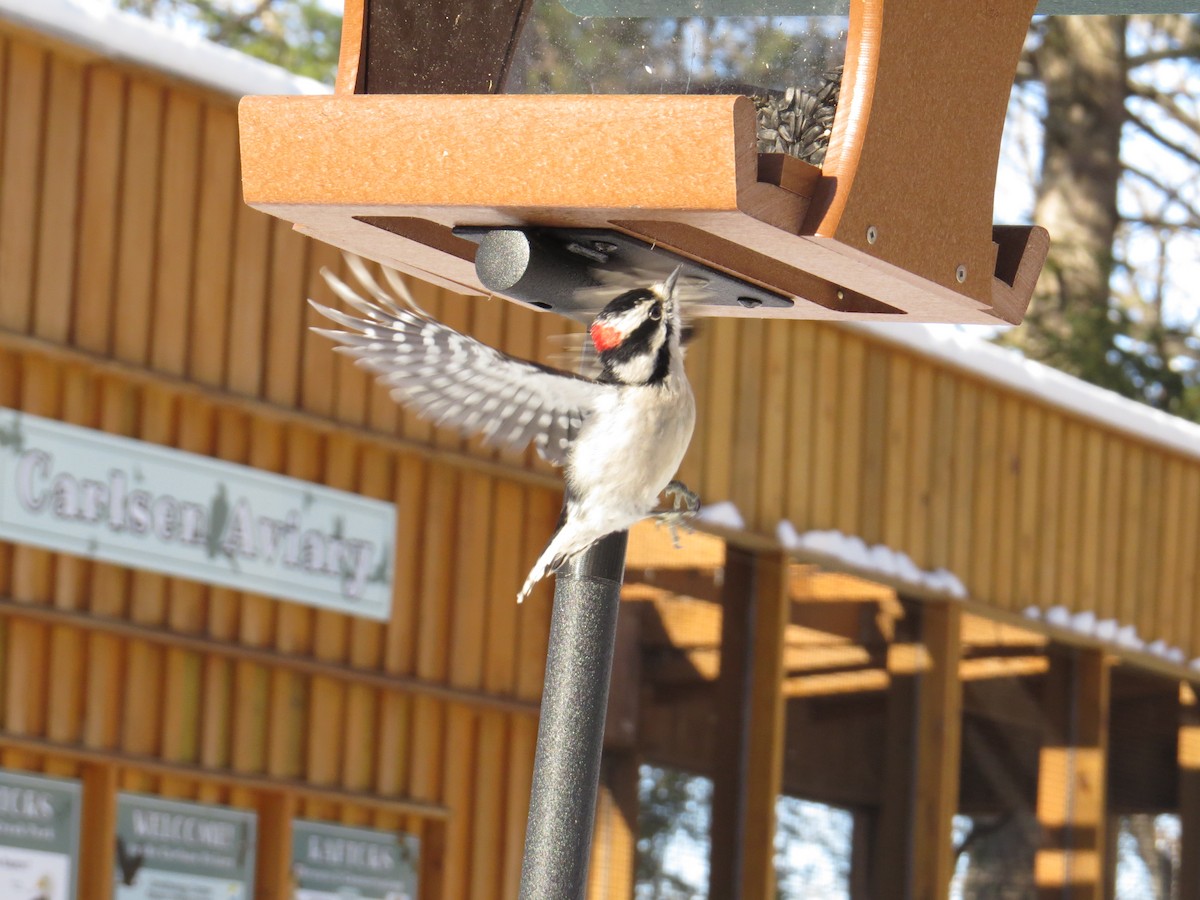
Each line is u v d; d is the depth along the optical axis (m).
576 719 4.82
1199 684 16.78
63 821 9.82
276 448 10.73
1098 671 15.45
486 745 11.82
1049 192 26.53
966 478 14.45
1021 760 14.90
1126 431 15.68
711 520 12.51
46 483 9.61
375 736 11.25
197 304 10.39
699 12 5.42
